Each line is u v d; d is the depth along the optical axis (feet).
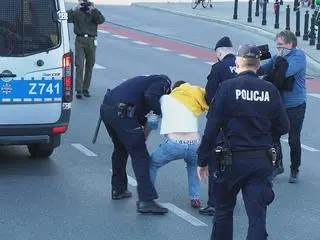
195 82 51.06
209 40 77.10
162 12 107.14
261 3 100.17
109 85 49.11
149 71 55.47
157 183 26.66
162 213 22.99
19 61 26.63
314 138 36.11
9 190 25.16
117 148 24.17
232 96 17.52
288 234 21.70
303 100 27.14
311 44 72.49
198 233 21.27
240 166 17.47
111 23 90.43
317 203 25.00
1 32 26.40
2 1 26.32
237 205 24.31
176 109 22.91
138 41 74.79
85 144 32.71
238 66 18.25
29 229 21.29
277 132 18.35
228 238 18.40
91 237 20.72
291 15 101.14
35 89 26.94
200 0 111.55
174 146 22.84
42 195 24.70
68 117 27.71
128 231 21.33
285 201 25.13
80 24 43.47
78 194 24.98
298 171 27.73
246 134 17.54
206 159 18.01
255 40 76.84
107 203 24.07
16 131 26.84
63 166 28.78
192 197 23.71
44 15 26.86
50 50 27.02
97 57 61.93
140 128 22.97
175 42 75.31
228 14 101.04
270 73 26.66
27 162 29.25
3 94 26.53
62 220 22.17
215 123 17.54
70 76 27.53
